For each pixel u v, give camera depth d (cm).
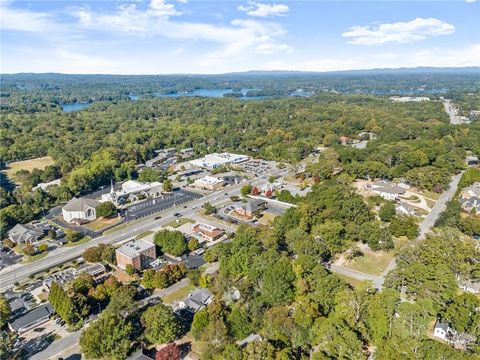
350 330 7019
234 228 14025
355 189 16688
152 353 7631
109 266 11450
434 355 6269
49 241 13438
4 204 16338
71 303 8456
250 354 6544
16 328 8400
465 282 9250
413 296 8644
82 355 7662
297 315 7700
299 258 9681
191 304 9106
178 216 15475
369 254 11356
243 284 9225
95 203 15712
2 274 11194
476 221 11994
